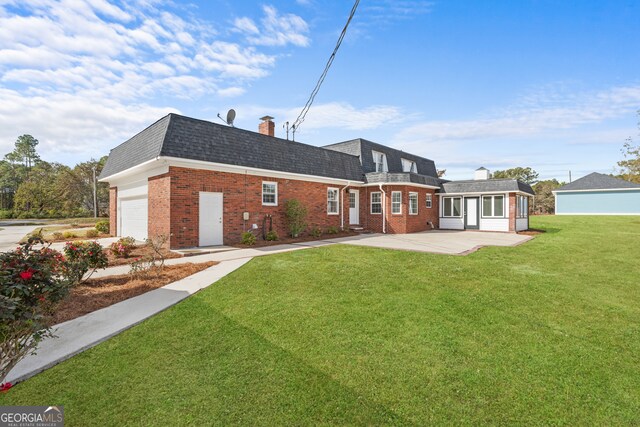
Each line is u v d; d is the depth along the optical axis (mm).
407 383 3115
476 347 3887
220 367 3420
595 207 30766
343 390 2998
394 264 8336
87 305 5316
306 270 7664
